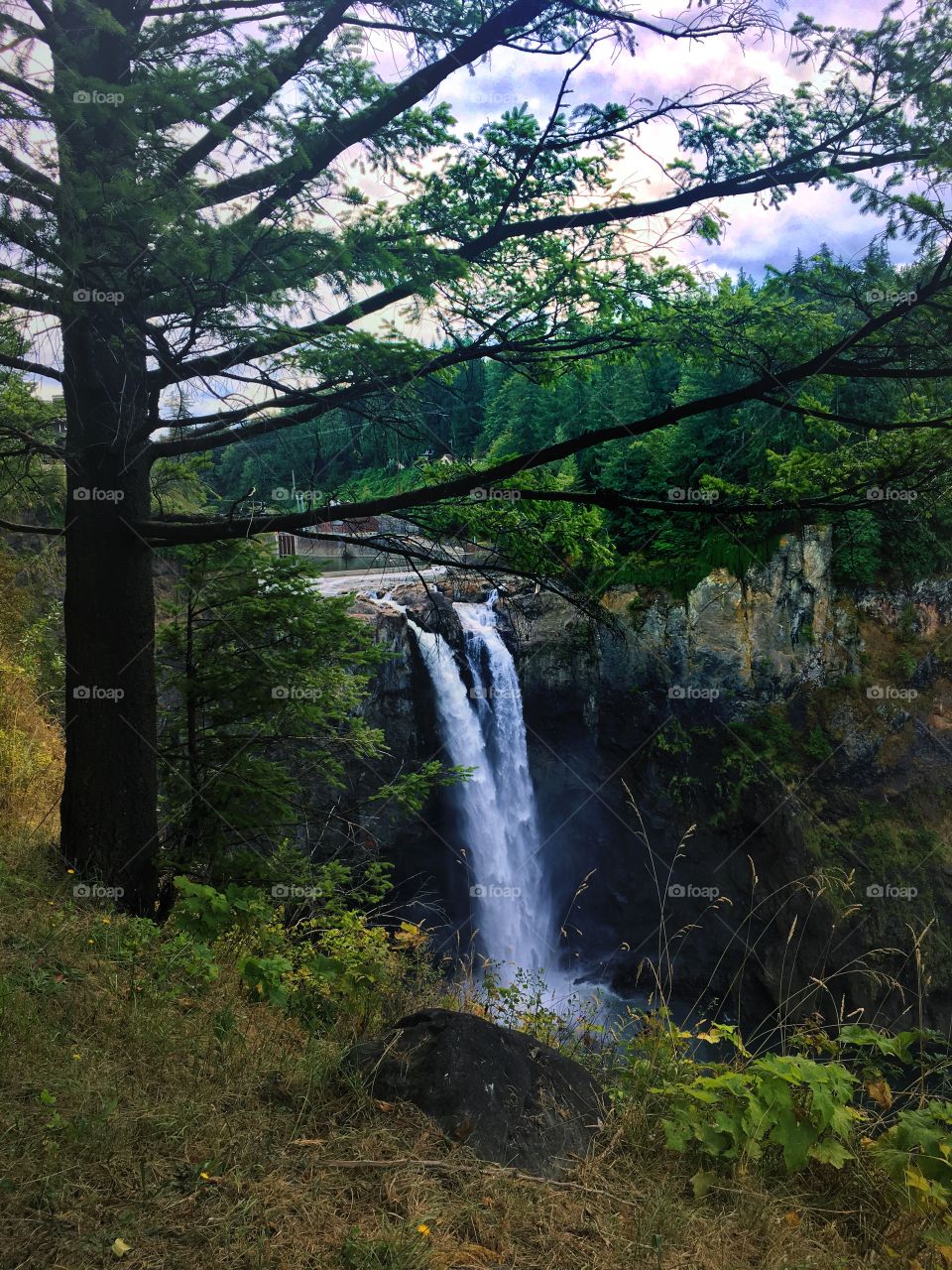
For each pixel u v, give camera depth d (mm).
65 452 6625
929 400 6219
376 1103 3465
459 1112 3373
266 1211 2799
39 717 11500
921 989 4090
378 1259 2609
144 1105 3332
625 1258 2842
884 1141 3447
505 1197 3033
